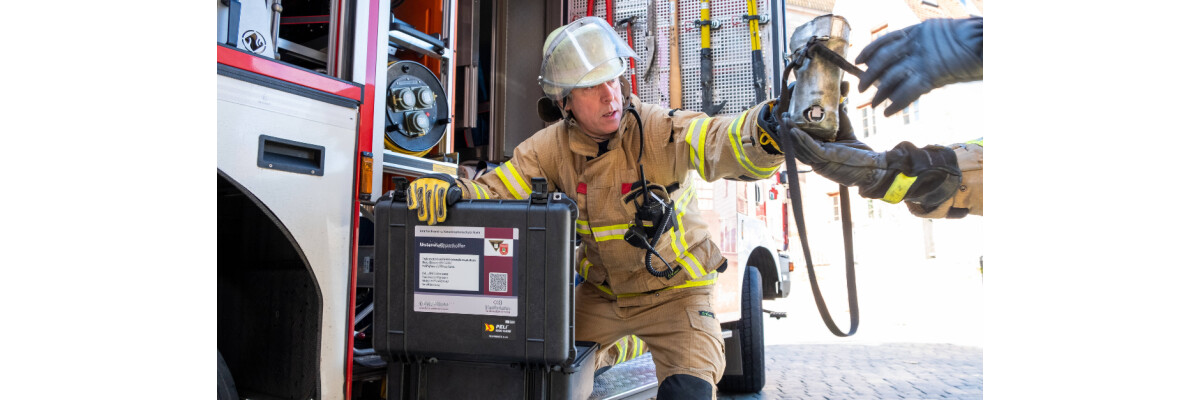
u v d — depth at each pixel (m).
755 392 3.73
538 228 1.57
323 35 2.25
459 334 1.62
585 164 1.84
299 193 1.65
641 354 2.56
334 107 1.76
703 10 3.49
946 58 1.85
